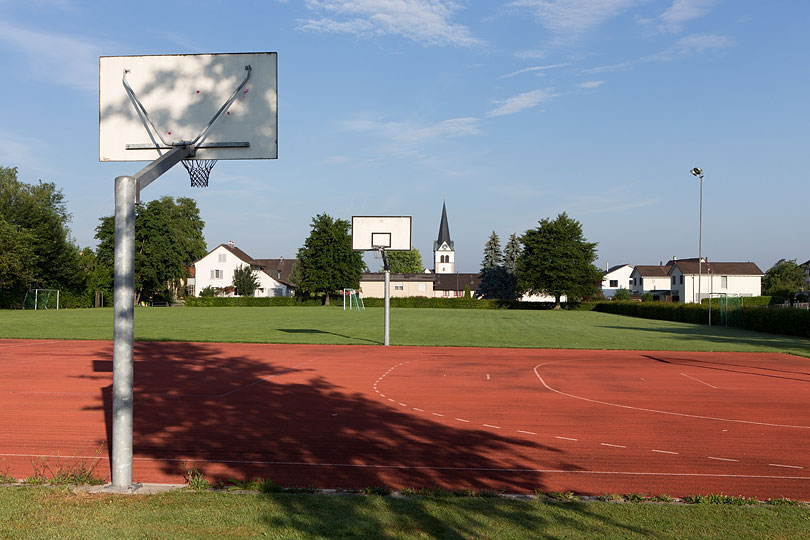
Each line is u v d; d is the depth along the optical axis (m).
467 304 85.44
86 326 34.50
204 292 90.12
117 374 6.39
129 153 9.38
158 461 7.73
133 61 9.45
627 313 68.00
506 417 10.90
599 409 11.80
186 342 25.62
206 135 9.39
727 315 44.06
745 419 10.98
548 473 7.38
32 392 12.98
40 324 36.41
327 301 87.62
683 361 20.69
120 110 9.42
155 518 5.33
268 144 9.27
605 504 5.95
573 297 83.25
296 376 16.00
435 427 9.95
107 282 75.38
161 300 85.62
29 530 5.00
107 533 4.95
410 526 5.19
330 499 5.93
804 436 9.61
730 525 5.35
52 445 8.53
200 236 106.50
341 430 9.62
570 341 28.11
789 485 7.04
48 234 67.75
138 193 6.79
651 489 6.79
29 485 6.41
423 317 52.56
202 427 9.78
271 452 8.20
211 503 5.78
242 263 103.31
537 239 84.06
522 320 50.28
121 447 6.34
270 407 11.64
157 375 16.00
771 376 17.05
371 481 6.92
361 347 24.23
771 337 33.56
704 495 6.54
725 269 89.06
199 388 13.91
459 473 7.32
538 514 5.59
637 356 22.12
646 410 11.76
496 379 15.77
